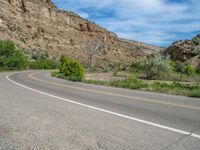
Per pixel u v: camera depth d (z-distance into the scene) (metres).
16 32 166.38
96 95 12.55
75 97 11.32
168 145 4.66
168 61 39.06
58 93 12.73
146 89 17.33
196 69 45.94
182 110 8.66
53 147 4.39
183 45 75.19
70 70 33.47
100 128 5.71
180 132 5.61
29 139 4.78
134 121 6.56
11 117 6.46
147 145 4.62
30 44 164.62
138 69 48.69
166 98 12.34
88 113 7.41
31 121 6.13
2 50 64.00
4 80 21.47
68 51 191.50
